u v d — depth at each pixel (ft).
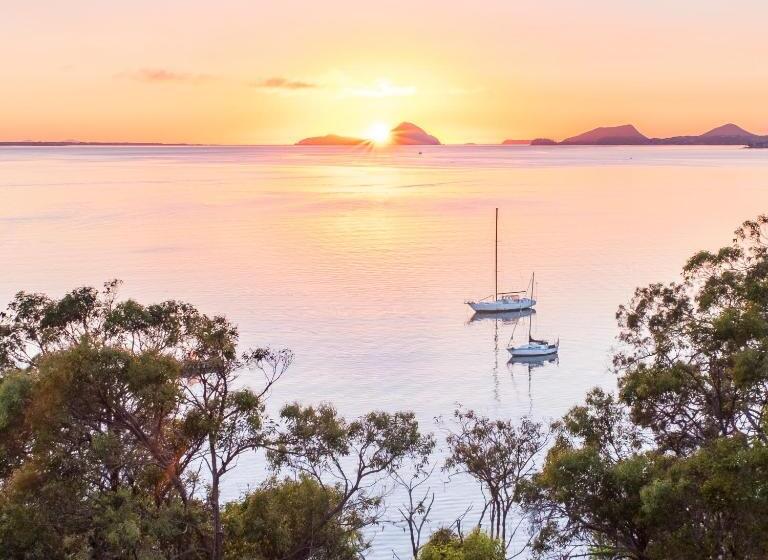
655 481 67.36
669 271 413.80
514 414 216.13
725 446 69.41
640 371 93.30
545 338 298.76
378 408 218.38
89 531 65.05
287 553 79.51
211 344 73.36
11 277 382.63
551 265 439.63
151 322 72.90
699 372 90.94
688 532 66.33
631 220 633.61
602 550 86.22
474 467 110.32
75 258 440.86
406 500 153.17
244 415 72.90
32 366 75.36
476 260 460.14
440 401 227.20
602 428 91.97
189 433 71.05
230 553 77.87
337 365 258.16
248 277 399.44
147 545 66.54
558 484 74.69
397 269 431.02
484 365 265.54
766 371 77.61
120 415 67.97
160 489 74.95
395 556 132.67
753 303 88.74
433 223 627.05
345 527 88.12
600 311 335.88
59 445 66.28
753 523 63.62
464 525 142.92
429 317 328.70
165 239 522.47
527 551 129.70
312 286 381.40
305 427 78.33
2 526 65.00
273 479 90.74
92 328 75.72
